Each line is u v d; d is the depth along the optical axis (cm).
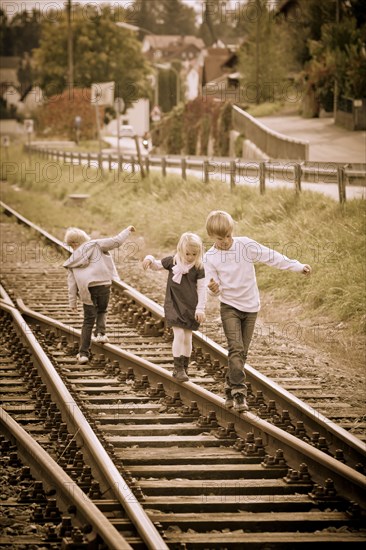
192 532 783
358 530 792
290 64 8006
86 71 13962
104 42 14075
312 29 7731
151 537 707
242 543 748
